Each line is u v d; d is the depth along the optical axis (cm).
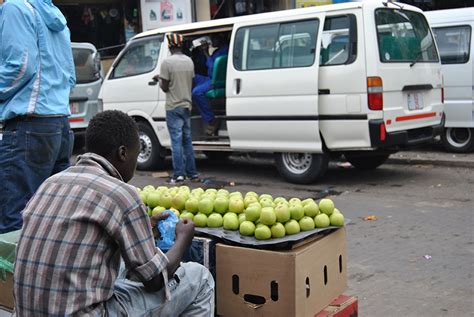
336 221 354
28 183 443
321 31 788
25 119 437
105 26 1531
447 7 1540
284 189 839
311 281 330
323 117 796
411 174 917
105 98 1030
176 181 898
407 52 820
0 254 357
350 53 768
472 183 839
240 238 336
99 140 269
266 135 850
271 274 321
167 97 879
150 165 998
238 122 875
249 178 930
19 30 426
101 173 262
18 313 257
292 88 809
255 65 851
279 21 828
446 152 1054
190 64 878
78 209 250
